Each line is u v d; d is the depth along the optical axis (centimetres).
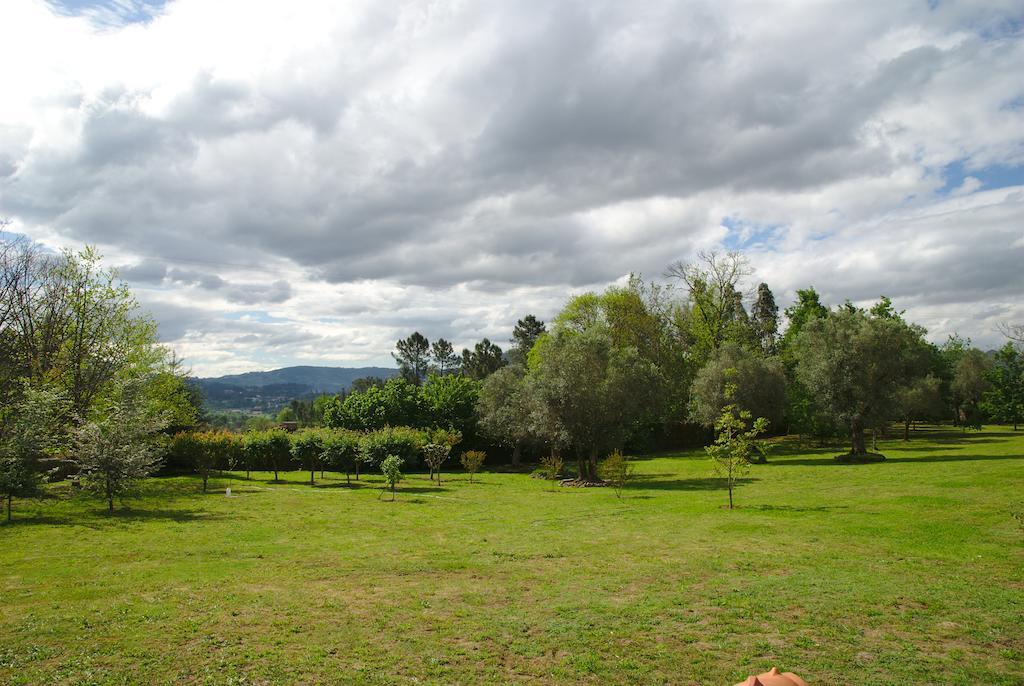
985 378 5728
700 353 5359
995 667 662
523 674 671
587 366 3150
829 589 952
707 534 1473
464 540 1493
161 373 3322
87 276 2966
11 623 838
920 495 1922
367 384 10488
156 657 721
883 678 641
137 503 2270
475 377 8750
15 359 2700
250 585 1048
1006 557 1117
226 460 3503
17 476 1831
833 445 4938
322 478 3597
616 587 1009
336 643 766
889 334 3550
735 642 751
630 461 4525
